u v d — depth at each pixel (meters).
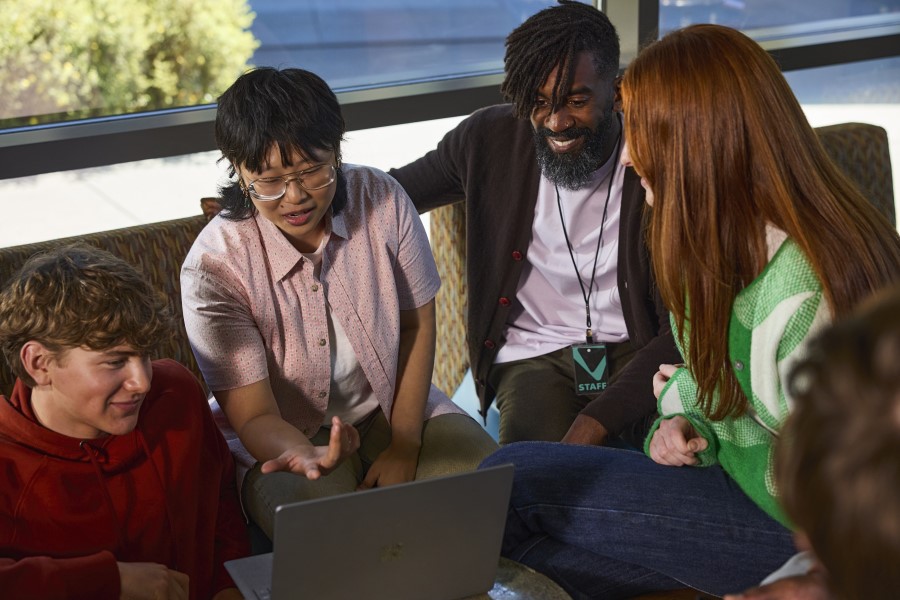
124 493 1.42
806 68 2.94
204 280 1.62
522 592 1.33
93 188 2.95
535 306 2.11
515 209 2.03
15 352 1.33
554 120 1.87
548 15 1.87
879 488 0.55
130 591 1.30
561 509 1.48
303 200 1.58
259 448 1.57
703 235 1.27
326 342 1.70
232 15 2.37
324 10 2.49
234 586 1.49
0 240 2.90
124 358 1.33
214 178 3.03
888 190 2.27
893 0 3.19
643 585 1.50
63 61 2.21
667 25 2.92
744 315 1.27
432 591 1.28
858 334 0.58
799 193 1.25
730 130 1.24
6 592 1.25
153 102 2.33
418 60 2.65
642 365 1.86
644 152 1.31
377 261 1.76
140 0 2.25
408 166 2.14
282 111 1.52
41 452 1.37
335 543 1.17
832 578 0.62
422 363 1.81
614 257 2.02
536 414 1.97
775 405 1.26
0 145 2.11
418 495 1.18
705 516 1.42
